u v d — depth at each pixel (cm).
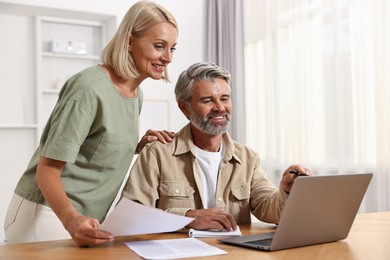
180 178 178
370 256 116
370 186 330
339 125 350
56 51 439
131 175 179
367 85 332
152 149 181
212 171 180
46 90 437
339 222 133
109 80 153
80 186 157
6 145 431
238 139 462
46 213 159
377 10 320
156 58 153
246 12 458
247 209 180
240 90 463
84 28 466
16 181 434
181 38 492
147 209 123
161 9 154
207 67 176
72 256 115
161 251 120
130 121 163
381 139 320
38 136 433
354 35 340
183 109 183
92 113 147
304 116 387
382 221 167
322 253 119
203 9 504
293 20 400
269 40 430
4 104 430
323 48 369
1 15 431
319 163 375
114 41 153
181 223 127
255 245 124
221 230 151
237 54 464
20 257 115
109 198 165
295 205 119
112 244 130
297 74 395
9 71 433
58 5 420
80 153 156
